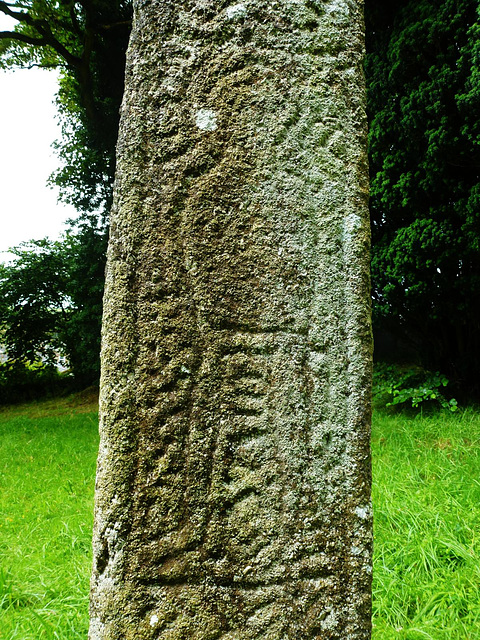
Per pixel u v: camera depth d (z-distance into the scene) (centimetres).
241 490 106
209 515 105
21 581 227
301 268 111
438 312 424
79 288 836
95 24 709
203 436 106
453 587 186
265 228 110
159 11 109
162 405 105
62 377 1031
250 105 110
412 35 368
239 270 109
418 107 368
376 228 466
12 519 305
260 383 108
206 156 108
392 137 405
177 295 107
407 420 416
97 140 811
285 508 108
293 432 109
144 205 107
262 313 109
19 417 783
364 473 112
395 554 213
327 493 110
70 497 342
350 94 115
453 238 374
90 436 549
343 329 112
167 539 103
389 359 590
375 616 184
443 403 419
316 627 107
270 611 105
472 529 224
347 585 109
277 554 106
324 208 112
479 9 328
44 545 259
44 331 1019
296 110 111
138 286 106
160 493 103
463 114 347
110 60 796
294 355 110
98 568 104
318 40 113
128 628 100
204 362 107
